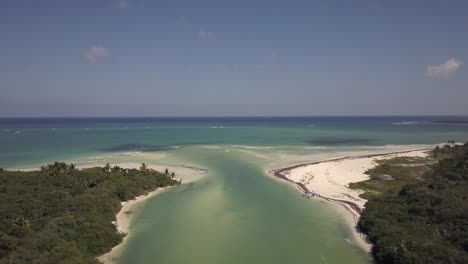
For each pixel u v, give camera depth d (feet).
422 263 92.58
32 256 97.76
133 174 200.54
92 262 102.12
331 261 106.63
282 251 114.01
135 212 155.12
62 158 287.07
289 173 228.63
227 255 111.45
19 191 155.33
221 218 146.20
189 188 195.31
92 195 152.87
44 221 123.44
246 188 193.57
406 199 136.77
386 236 111.55
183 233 130.31
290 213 151.02
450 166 185.57
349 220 141.08
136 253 113.29
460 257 91.86
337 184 197.36
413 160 264.11
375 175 214.28
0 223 114.83
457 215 112.37
